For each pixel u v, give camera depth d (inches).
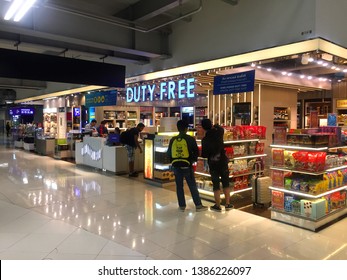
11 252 140.7
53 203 218.4
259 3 236.5
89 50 325.4
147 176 287.9
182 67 306.8
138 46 305.1
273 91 372.5
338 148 193.9
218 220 183.0
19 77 277.1
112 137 340.8
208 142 197.8
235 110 382.0
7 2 230.8
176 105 596.4
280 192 180.2
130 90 416.5
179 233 162.9
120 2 258.5
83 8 269.7
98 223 178.2
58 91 631.2
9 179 300.7
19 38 287.6
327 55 219.5
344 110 410.3
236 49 255.0
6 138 987.9
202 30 285.9
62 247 145.8
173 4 230.2
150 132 329.4
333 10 219.0
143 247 145.6
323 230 166.7
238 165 224.7
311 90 422.3
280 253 138.8
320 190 168.4
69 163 411.8
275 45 226.5
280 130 182.2
